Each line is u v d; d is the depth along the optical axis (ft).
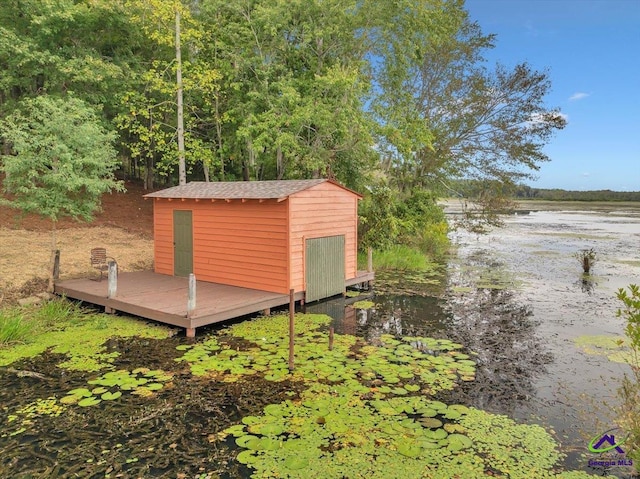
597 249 79.05
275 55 66.28
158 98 70.69
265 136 58.08
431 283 49.55
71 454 15.97
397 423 18.25
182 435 17.21
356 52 66.64
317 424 18.07
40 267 41.01
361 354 26.66
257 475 14.67
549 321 34.83
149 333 29.60
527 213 198.29
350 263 44.16
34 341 27.76
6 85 56.85
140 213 69.87
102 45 67.36
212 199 39.78
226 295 35.76
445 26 68.49
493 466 15.31
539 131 76.64
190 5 67.82
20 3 56.34
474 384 22.62
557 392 21.79
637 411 16.58
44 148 33.78
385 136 62.90
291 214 36.35
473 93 76.74
